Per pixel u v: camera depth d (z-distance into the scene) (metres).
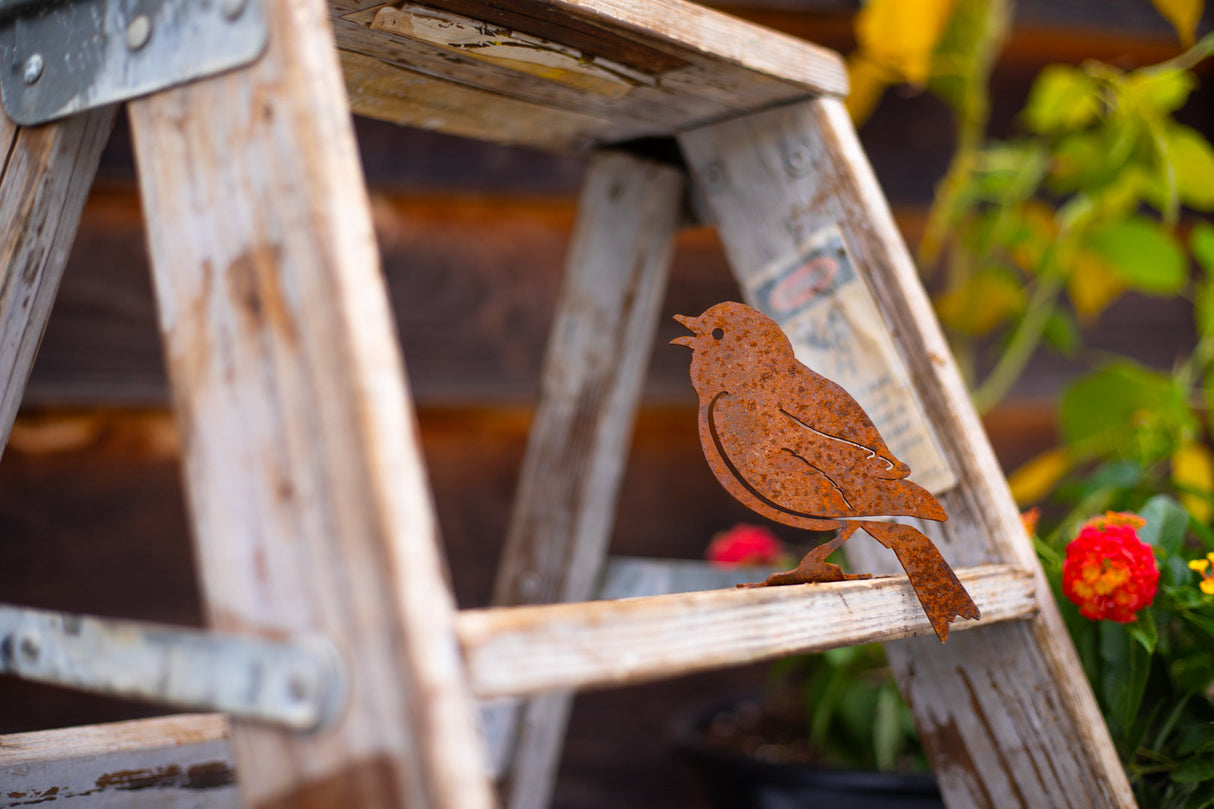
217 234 0.82
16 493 1.24
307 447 0.79
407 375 1.37
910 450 1.01
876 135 1.63
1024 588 0.97
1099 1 1.72
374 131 1.35
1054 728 0.98
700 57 0.96
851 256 1.01
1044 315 1.48
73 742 0.93
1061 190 1.45
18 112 0.89
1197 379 1.86
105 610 1.27
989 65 1.65
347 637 0.77
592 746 1.47
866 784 1.16
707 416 0.91
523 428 1.45
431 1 0.90
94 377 1.26
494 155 1.41
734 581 1.14
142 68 0.84
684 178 1.13
